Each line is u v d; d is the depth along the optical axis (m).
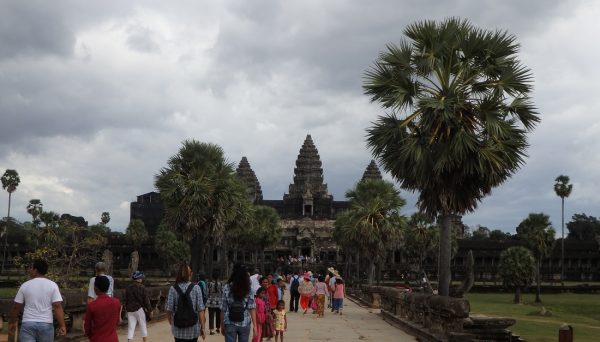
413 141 28.30
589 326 49.28
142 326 19.53
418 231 110.56
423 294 25.77
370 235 60.09
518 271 82.00
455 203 28.92
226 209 48.56
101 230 85.75
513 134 28.30
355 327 29.94
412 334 25.42
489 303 80.69
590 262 152.50
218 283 25.83
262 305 18.88
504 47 28.72
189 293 14.41
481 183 29.17
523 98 28.52
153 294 30.70
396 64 29.58
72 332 21.05
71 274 51.75
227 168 49.03
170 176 47.19
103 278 12.82
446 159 27.58
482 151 27.45
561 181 142.75
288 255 182.38
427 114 28.09
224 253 87.00
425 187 29.12
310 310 44.50
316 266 146.75
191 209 46.31
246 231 79.25
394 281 123.19
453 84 28.72
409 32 29.62
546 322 51.62
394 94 28.80
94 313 12.59
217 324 25.94
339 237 96.56
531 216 90.88
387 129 29.48
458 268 139.62
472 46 28.78
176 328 14.38
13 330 12.87
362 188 64.44
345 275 118.69
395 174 29.97
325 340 24.05
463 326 21.08
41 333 12.55
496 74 29.27
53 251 51.56
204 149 48.53
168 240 125.19
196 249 49.06
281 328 22.22
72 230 62.72
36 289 12.69
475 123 28.53
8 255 134.62
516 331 41.41
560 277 142.38
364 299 53.97
